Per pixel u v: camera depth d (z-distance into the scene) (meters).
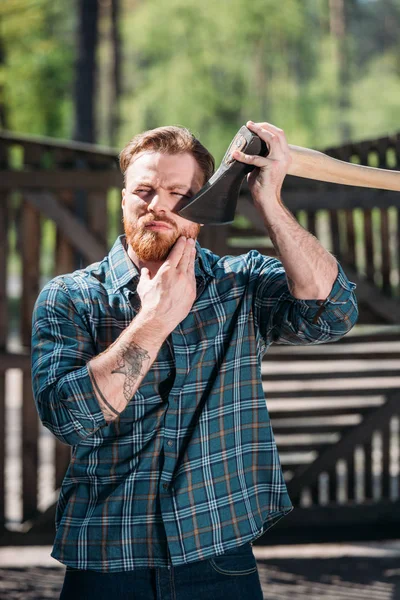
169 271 3.98
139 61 73.75
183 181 4.16
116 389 3.93
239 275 4.55
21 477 10.64
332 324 4.29
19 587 9.49
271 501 4.37
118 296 4.36
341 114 66.69
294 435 11.20
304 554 10.59
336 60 75.06
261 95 68.25
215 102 60.41
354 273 10.73
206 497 4.24
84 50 37.09
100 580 4.21
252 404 4.41
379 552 10.64
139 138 4.26
